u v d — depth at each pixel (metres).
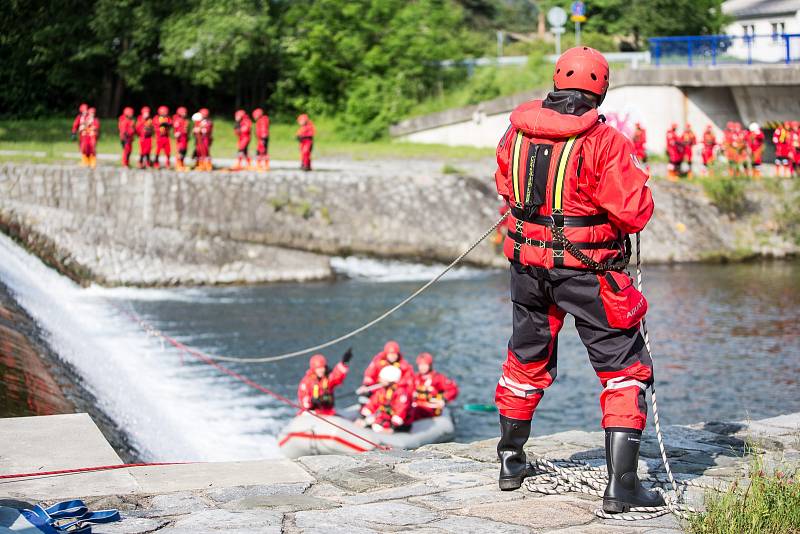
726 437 6.15
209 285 28.36
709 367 18.00
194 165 32.19
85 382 12.71
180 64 44.09
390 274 30.47
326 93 48.41
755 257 34.12
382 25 48.06
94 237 28.05
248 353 19.20
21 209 27.94
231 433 13.34
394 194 32.06
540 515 4.34
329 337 20.95
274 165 34.91
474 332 21.56
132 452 9.55
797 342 20.14
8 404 8.86
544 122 4.30
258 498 4.54
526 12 74.75
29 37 44.97
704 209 34.78
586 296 4.35
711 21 55.12
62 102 48.91
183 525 4.08
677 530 4.14
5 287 18.09
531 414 4.80
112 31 43.94
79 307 23.02
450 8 50.44
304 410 11.48
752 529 3.98
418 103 47.19
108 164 31.16
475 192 33.06
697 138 40.38
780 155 36.94
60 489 4.62
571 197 4.28
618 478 4.36
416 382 13.69
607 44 53.25
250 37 45.41
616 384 4.45
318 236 30.69
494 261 31.95
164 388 15.56
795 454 5.70
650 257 33.12
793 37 38.94
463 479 4.98
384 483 4.90
